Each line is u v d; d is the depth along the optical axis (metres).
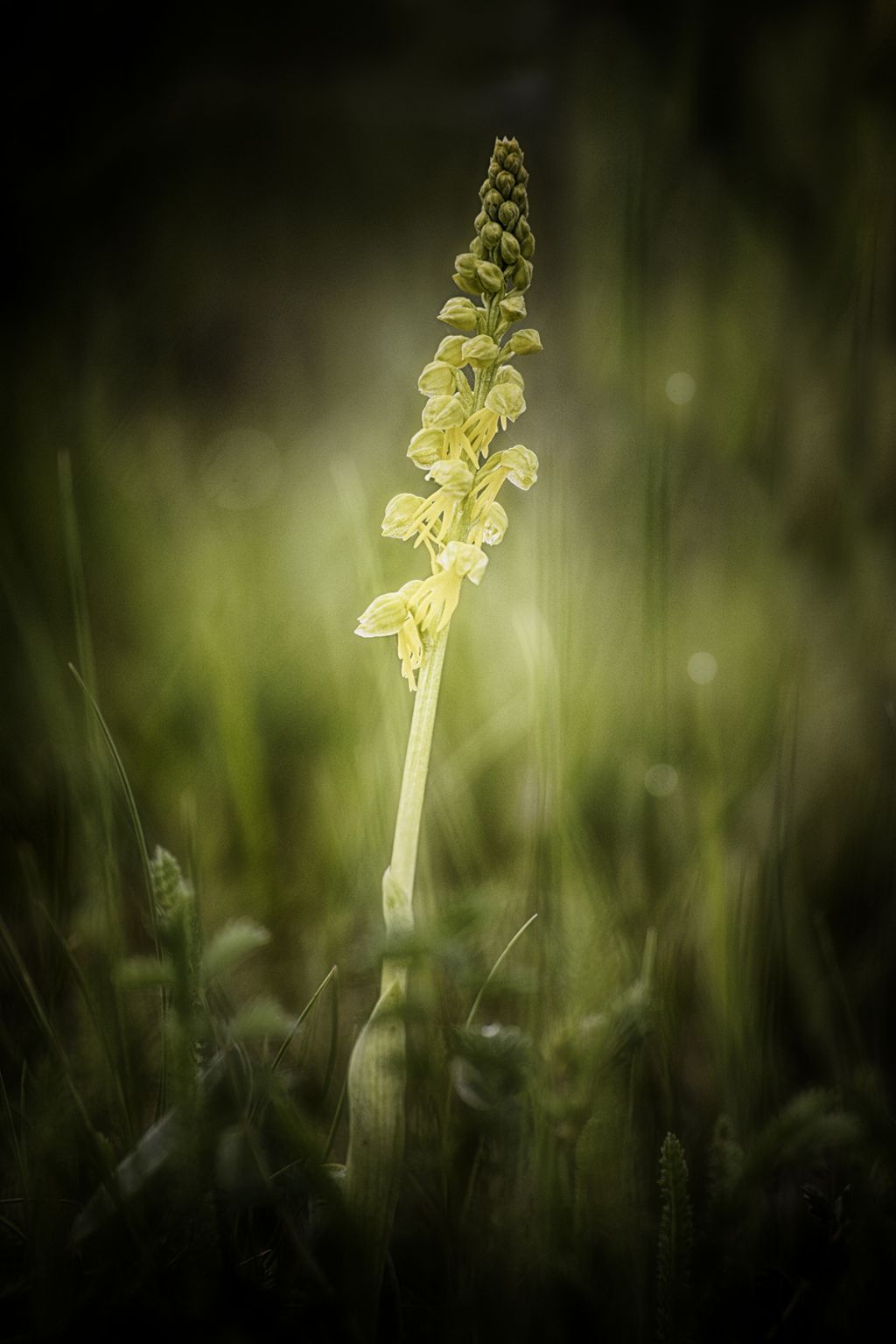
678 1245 0.54
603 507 0.94
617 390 1.03
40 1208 0.54
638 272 0.72
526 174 0.53
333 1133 0.55
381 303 1.57
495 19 1.55
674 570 0.90
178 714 0.81
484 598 0.90
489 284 0.53
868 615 0.84
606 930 0.60
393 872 0.54
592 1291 0.55
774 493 0.92
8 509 0.98
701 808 0.62
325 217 1.63
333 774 0.73
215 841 0.72
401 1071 0.53
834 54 1.09
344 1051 0.62
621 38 1.23
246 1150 0.53
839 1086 0.59
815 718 0.79
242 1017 0.53
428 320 1.55
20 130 1.55
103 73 1.58
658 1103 0.60
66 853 0.61
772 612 0.86
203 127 1.61
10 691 0.79
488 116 1.60
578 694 0.72
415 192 1.64
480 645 0.87
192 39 1.60
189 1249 0.54
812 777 0.75
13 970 0.59
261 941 0.54
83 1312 0.54
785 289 1.05
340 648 0.83
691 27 1.17
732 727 0.79
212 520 1.10
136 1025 0.59
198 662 0.80
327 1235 0.55
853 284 0.90
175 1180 0.53
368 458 1.14
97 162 1.59
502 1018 0.61
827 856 0.70
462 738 0.84
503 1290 0.55
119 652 0.93
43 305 1.46
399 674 0.64
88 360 1.32
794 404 0.96
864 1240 0.55
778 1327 0.56
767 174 1.11
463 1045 0.53
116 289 1.52
